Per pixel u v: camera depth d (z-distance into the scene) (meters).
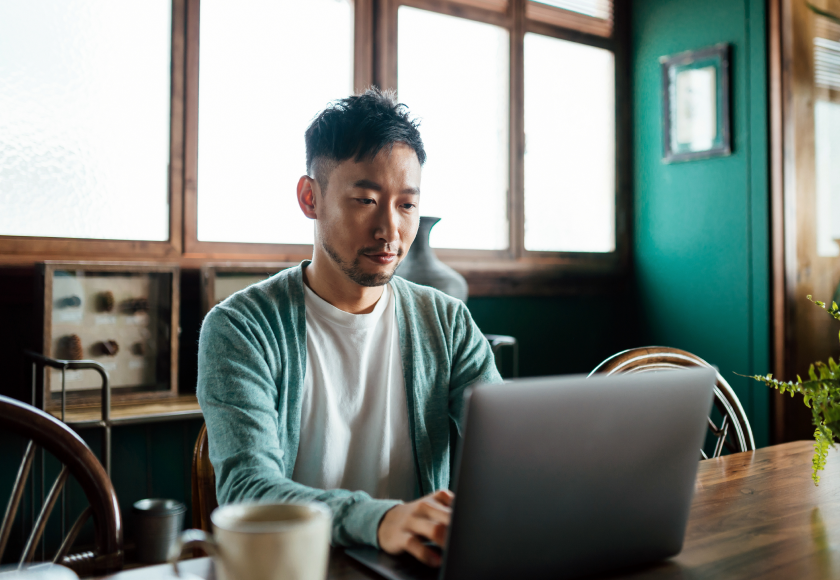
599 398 0.58
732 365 3.21
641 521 0.64
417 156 0.97
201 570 0.65
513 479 0.56
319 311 1.04
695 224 3.38
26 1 2.25
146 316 2.27
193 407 2.16
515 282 3.32
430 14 3.09
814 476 0.84
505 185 3.33
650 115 3.61
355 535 0.69
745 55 3.14
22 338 2.24
